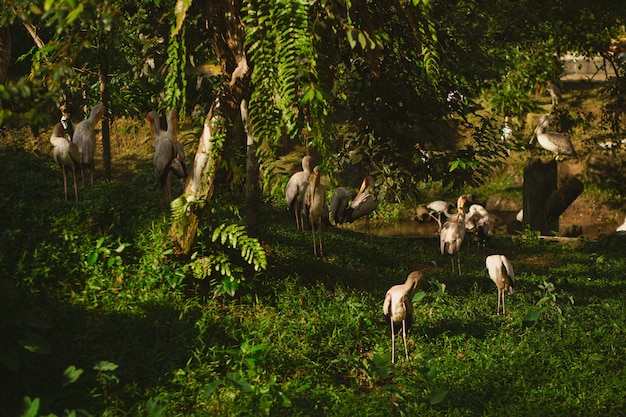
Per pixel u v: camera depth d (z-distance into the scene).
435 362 9.02
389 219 22.73
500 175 25.30
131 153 24.06
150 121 12.09
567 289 12.37
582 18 14.86
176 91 8.47
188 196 9.66
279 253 11.44
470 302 11.09
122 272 9.35
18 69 24.78
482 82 12.43
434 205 16.02
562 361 9.17
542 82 24.98
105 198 10.60
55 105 6.75
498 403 8.23
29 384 7.29
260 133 7.77
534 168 18.48
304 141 8.05
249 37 7.16
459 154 12.39
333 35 7.75
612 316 10.79
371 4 8.77
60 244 9.54
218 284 9.56
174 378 7.90
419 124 12.28
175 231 9.83
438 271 13.26
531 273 13.52
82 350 7.96
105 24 6.38
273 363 8.50
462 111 12.12
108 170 14.43
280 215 15.20
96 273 9.25
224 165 9.59
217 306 9.46
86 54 13.91
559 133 22.61
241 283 9.82
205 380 7.96
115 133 24.61
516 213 23.86
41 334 7.89
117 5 6.93
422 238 16.19
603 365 9.09
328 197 21.34
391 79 11.29
